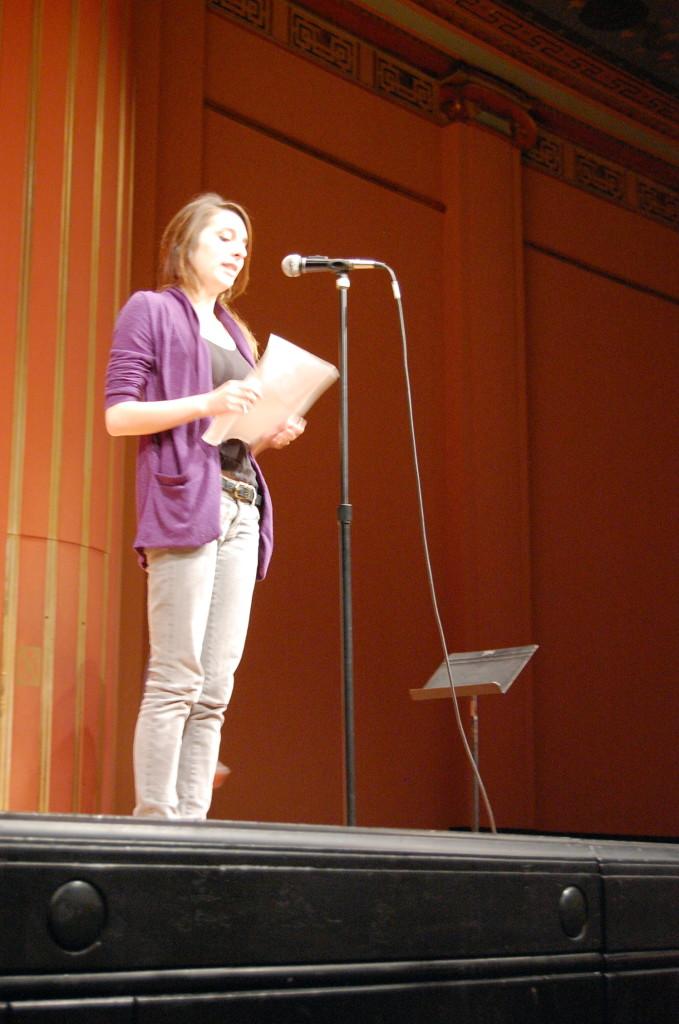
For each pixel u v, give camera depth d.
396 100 7.20
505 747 6.88
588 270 8.05
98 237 4.42
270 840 1.78
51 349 4.14
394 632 6.60
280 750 6.01
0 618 3.84
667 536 8.12
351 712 3.17
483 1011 1.92
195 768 2.81
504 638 6.97
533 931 2.01
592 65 7.81
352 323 6.74
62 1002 1.54
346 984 1.78
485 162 7.46
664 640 7.93
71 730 3.90
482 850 1.99
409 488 6.83
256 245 6.36
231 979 1.68
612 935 2.12
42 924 1.55
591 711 7.43
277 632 6.12
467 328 7.17
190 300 2.96
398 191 7.09
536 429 7.53
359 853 1.84
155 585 2.74
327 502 6.48
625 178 8.45
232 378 2.94
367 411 6.72
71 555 4.04
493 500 7.09
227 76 6.38
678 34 7.59
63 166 4.33
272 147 6.50
